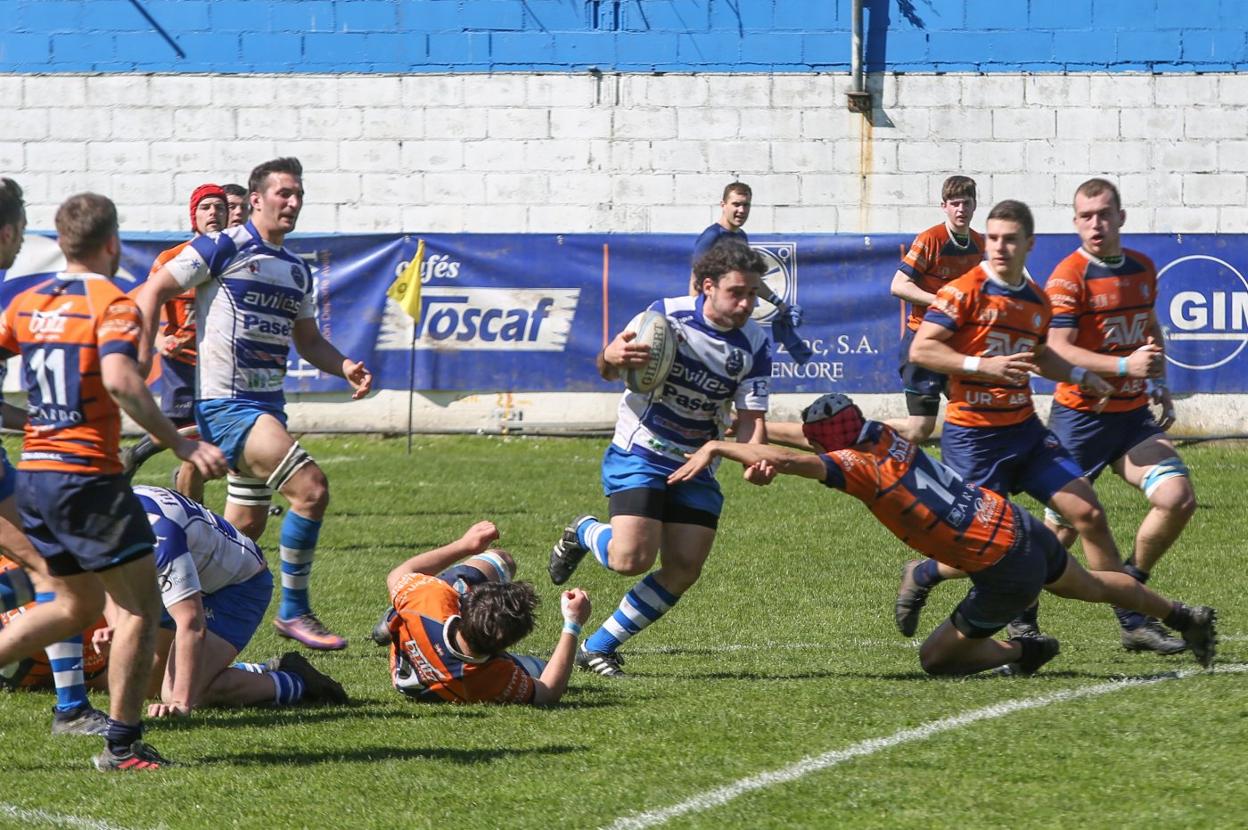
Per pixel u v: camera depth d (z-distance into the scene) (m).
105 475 16.52
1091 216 24.77
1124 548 34.56
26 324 16.70
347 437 54.75
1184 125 57.22
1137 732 17.95
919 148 57.94
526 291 53.75
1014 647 22.28
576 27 58.44
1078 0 57.06
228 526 21.50
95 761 17.17
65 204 16.83
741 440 22.75
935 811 15.12
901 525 20.91
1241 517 38.31
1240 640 24.94
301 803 15.73
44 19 58.97
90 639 21.59
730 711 19.72
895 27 57.66
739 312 22.02
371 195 59.16
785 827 14.77
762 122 58.22
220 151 59.22
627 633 23.14
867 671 23.09
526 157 58.84
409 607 20.91
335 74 58.84
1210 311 51.72
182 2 58.94
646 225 58.75
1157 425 25.64
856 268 52.75
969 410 23.97
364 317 53.78
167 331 33.25
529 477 46.47
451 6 58.59
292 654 21.17
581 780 16.47
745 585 31.09
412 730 18.92
